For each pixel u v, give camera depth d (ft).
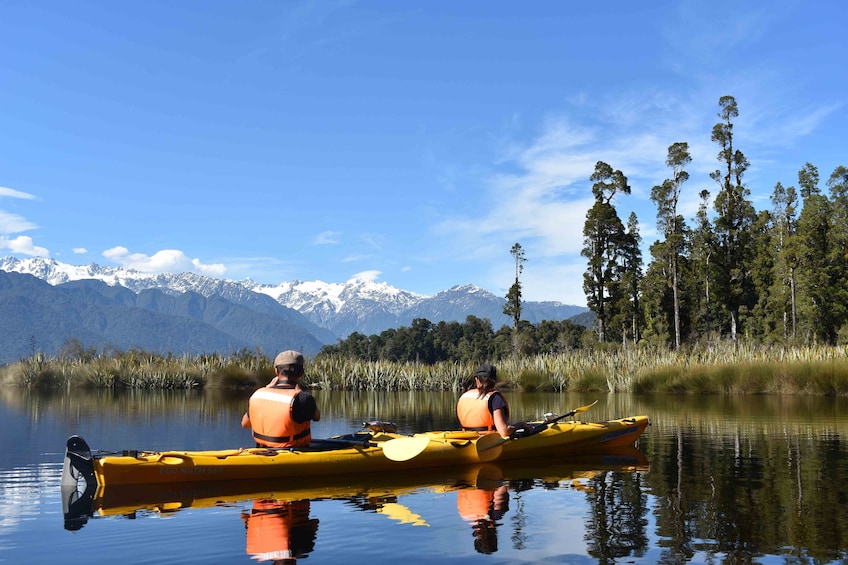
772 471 26.99
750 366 84.07
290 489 23.80
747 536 17.57
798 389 78.59
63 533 18.29
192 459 24.40
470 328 476.54
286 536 17.81
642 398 76.13
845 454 31.35
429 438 29.30
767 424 45.14
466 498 22.48
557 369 98.48
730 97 187.73
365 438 29.78
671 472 27.09
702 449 33.53
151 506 21.22
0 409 56.29
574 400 73.41
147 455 24.73
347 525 18.88
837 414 52.65
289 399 25.71
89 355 112.47
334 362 106.93
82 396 74.64
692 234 230.27
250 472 25.11
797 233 202.90
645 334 235.61
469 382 98.43
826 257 193.67
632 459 30.68
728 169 190.19
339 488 24.07
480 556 16.02
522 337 213.25
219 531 18.34
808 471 26.89
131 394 79.05
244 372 93.35
